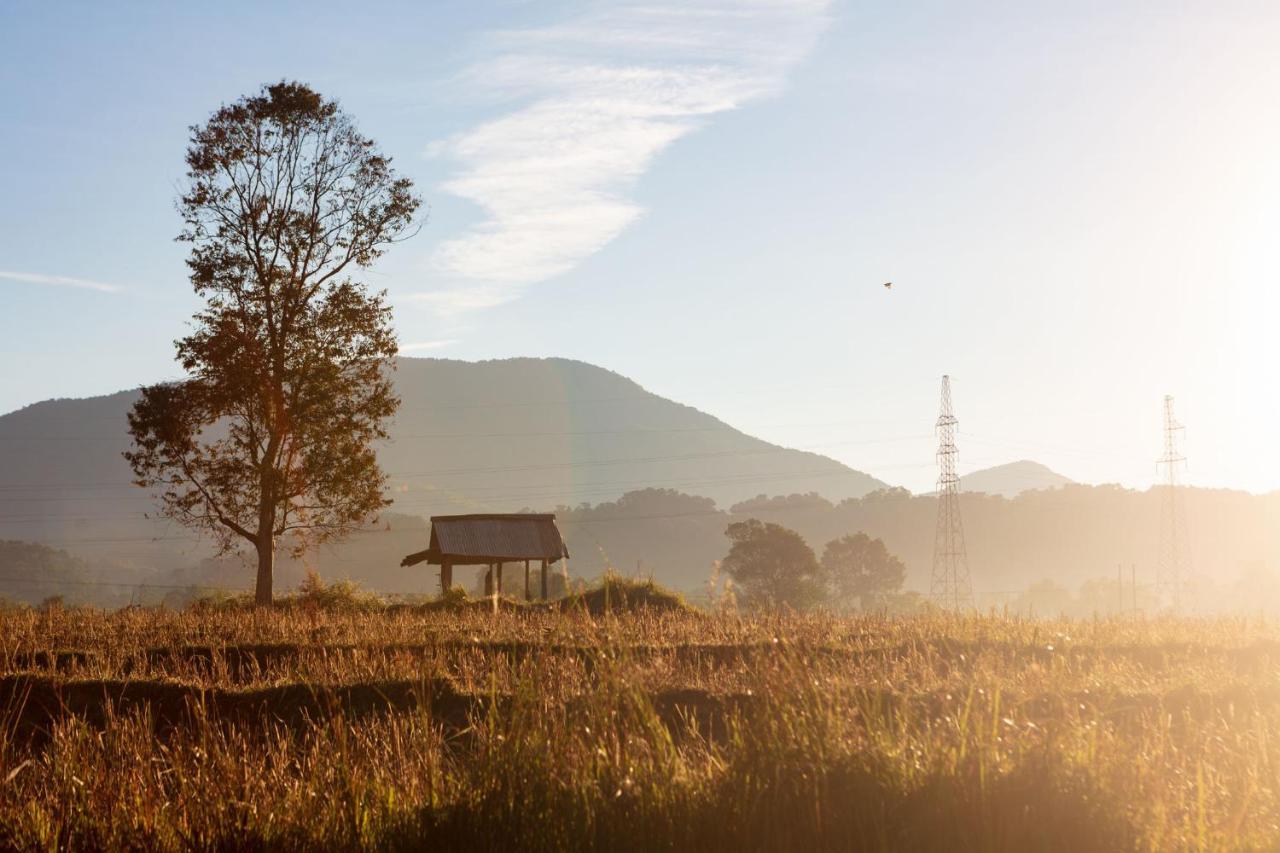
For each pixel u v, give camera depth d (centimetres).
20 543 15912
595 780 723
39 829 786
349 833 736
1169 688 1653
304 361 4197
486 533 4744
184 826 781
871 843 661
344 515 4225
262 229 4169
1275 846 689
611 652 891
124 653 2058
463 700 1542
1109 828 677
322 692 1614
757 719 773
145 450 4081
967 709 808
